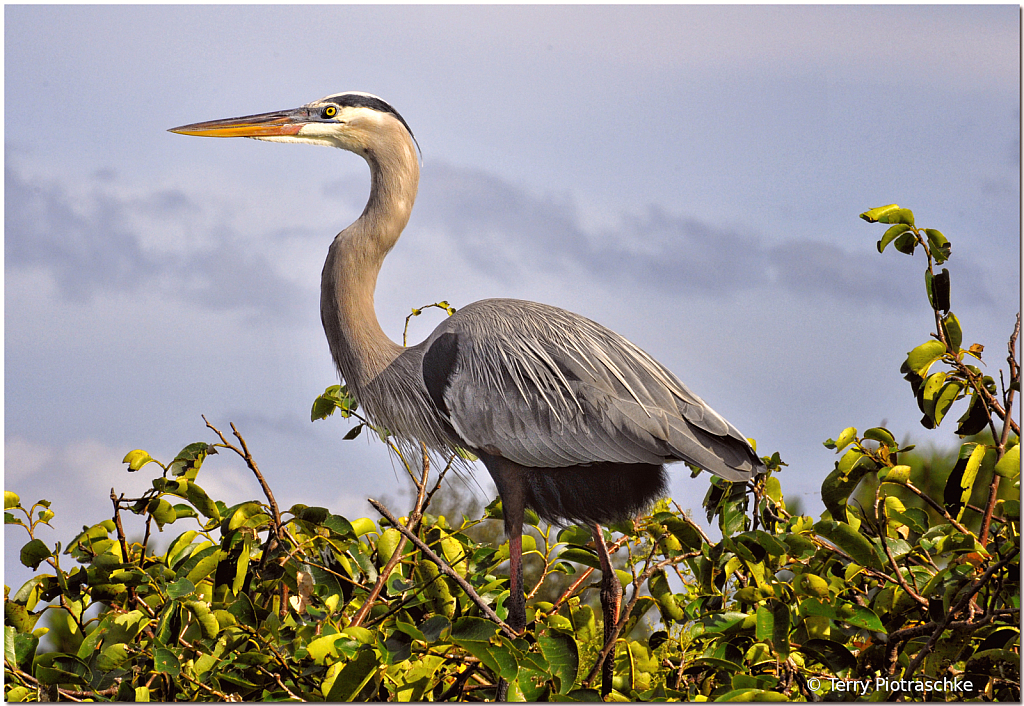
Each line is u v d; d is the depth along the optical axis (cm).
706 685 689
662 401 846
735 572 744
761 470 787
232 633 618
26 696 596
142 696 586
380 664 536
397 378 937
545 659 588
